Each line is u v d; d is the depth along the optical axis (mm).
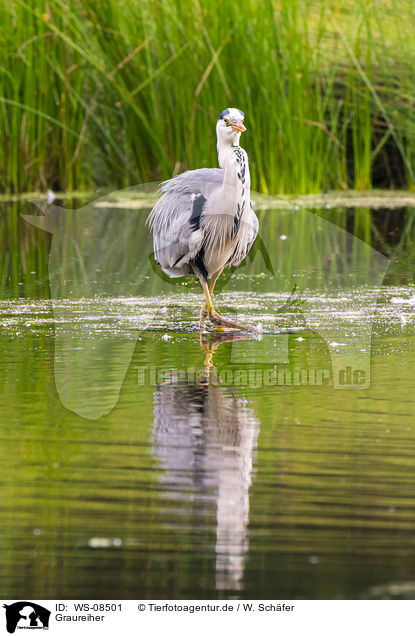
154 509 5820
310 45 22828
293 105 21547
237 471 6391
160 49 21000
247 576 5098
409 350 9758
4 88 21938
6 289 13227
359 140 23062
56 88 22109
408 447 6836
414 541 5426
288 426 7355
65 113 22234
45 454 6730
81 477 6309
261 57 20953
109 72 21266
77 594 5031
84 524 5633
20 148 22312
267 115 21266
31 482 6223
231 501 5906
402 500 5926
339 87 23297
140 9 20984
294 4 21062
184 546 5379
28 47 21578
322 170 22516
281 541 5438
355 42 22703
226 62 20812
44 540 5441
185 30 20797
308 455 6703
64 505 5871
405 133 23031
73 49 21641
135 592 5012
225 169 11156
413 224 19031
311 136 22078
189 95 21125
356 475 6312
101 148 22781
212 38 20719
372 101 23156
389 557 5250
